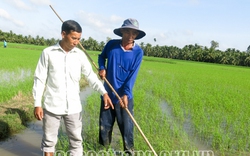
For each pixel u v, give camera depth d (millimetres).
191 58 80312
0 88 7281
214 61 75062
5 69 13328
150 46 88500
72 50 3043
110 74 3760
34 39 85125
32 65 15750
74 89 3109
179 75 19000
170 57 86688
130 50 3684
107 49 3873
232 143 4688
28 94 7195
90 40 84250
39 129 4996
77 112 3154
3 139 4395
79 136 3252
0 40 78375
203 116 6098
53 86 3012
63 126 5090
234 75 23969
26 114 5426
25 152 3955
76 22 2916
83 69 3213
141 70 21172
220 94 9969
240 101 8719
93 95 7957
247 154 4273
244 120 6094
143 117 5859
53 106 3027
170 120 5883
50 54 2947
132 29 3523
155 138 4543
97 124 5184
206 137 4980
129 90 3670
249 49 98250
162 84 11977
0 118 4789
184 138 4797
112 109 3840
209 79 17094
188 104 7875
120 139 4352
